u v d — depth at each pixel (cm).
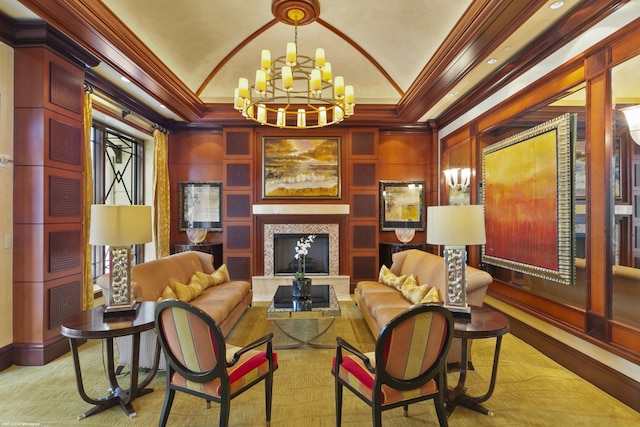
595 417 225
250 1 360
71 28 294
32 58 301
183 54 434
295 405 241
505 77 375
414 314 173
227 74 518
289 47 303
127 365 287
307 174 594
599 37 257
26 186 302
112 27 311
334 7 369
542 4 259
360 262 593
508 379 276
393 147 618
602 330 256
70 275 331
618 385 245
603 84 255
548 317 315
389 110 562
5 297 296
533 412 231
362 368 200
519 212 361
